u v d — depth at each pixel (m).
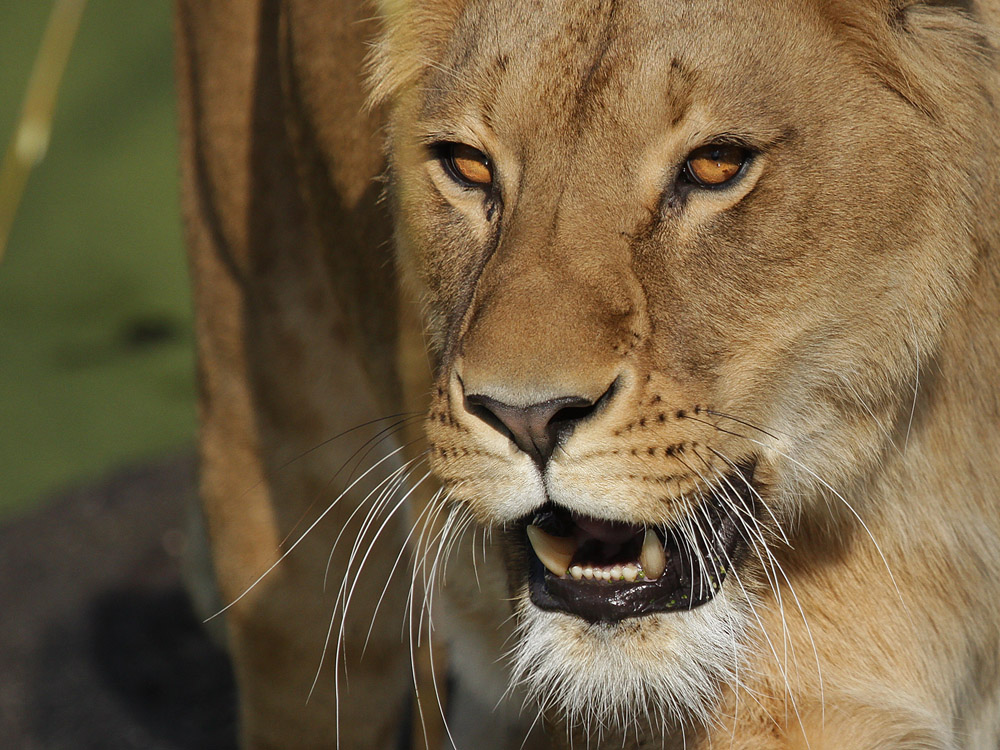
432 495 6.12
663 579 5.04
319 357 6.92
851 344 5.03
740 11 4.76
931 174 4.98
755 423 5.00
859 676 5.57
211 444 7.39
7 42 16.36
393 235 5.93
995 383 5.57
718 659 5.27
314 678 7.34
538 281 4.65
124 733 9.50
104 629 10.53
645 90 4.69
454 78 5.07
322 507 7.05
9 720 9.70
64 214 14.87
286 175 6.96
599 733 5.70
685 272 4.79
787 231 4.81
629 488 4.70
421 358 6.07
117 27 16.69
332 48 6.29
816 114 4.80
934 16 5.08
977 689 5.87
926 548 5.61
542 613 5.12
